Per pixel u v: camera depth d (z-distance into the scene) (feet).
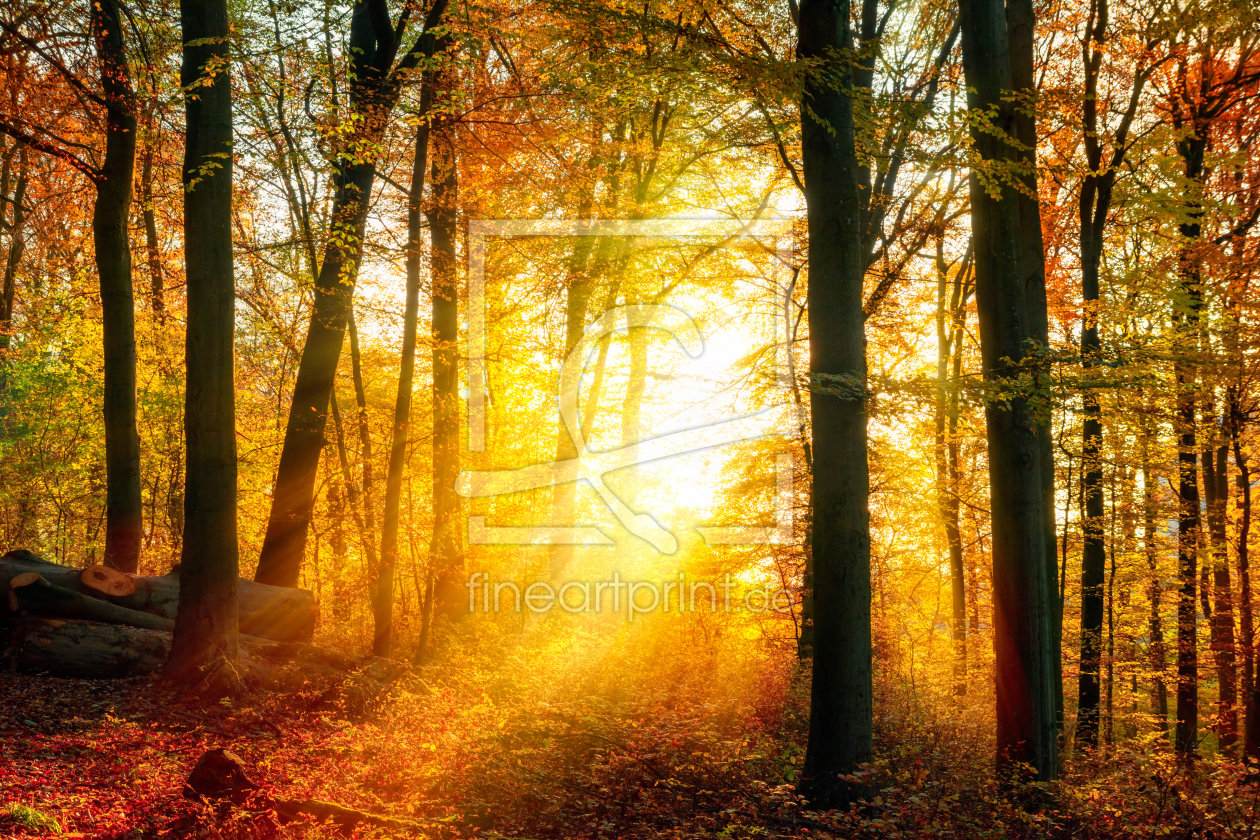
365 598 61.82
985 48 33.71
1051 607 37.70
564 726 31.76
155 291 62.08
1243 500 50.21
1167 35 44.52
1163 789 25.79
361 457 61.16
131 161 41.98
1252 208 51.06
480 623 57.00
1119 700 59.21
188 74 34.17
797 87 27.63
